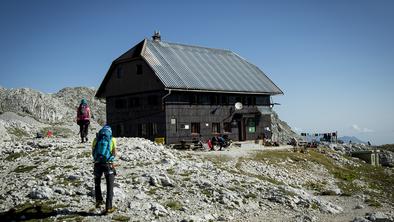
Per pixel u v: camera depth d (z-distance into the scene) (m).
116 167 18.47
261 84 56.34
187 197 14.81
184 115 44.94
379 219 14.76
